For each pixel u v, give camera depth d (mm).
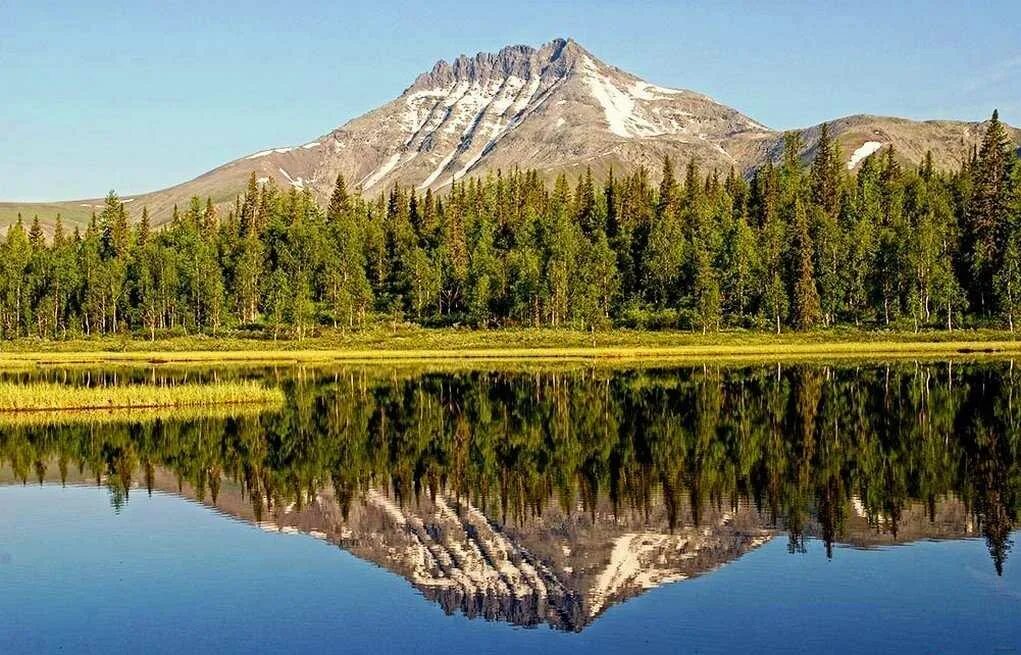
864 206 186375
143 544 35438
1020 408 65250
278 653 24766
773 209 189250
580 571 31531
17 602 28812
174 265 176125
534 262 169375
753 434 57156
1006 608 26922
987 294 153625
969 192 187625
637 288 181750
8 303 170750
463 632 26141
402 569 32219
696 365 108938
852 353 122812
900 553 32344
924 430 56969
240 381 95750
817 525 36188
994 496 40000
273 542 35719
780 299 152625
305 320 158125
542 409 71375
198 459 53031
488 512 39906
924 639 24766
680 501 40531
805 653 24062
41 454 54500
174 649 25000
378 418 68125
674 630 25859
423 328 169500
